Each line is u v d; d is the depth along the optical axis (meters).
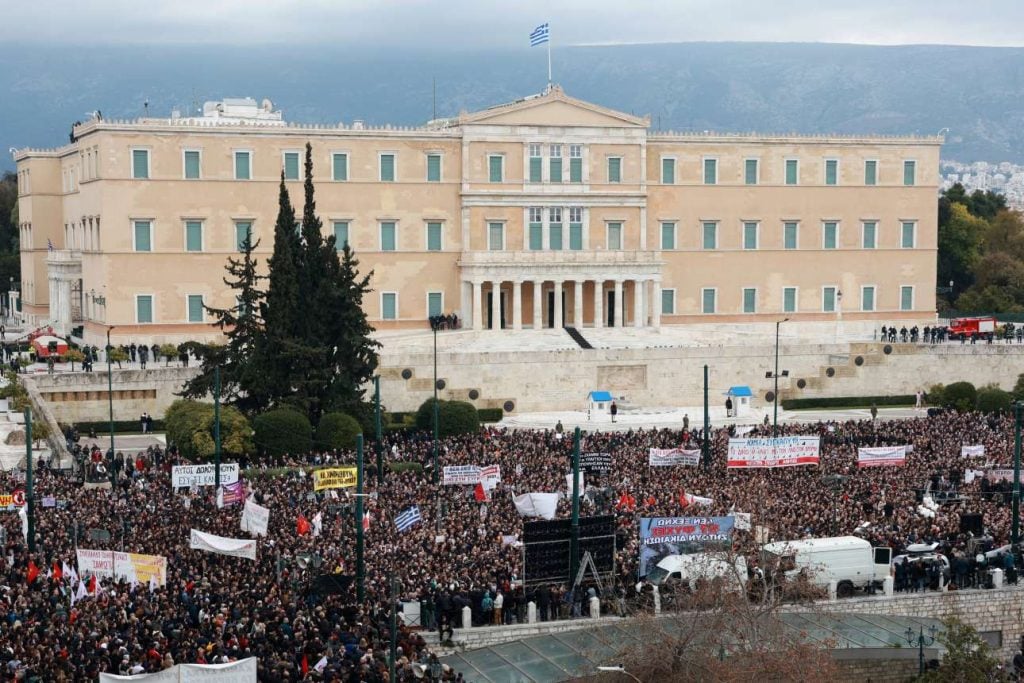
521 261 175.25
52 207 198.25
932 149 195.12
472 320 176.38
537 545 81.62
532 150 178.88
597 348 164.00
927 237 195.88
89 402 139.25
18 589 69.88
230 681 57.44
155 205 165.00
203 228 167.00
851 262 193.25
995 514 96.44
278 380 126.44
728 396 158.12
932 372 169.12
